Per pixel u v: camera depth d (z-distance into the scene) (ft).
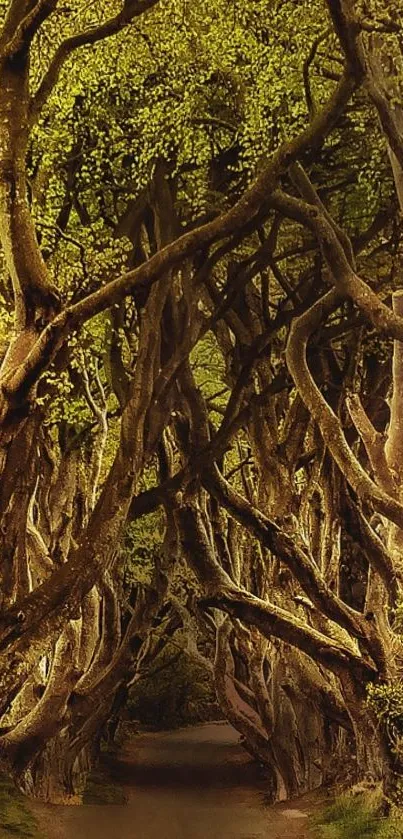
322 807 67.10
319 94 57.67
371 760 61.62
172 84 57.57
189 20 55.16
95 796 78.38
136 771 111.96
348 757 75.66
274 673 79.87
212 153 60.80
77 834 57.82
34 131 55.72
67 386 58.65
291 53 55.83
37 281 44.11
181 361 59.47
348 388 70.13
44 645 50.42
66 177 60.49
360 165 62.28
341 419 72.02
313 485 74.23
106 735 124.57
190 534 65.82
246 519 63.16
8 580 50.57
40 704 63.05
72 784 73.51
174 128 58.29
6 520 49.85
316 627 65.36
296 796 77.30
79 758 81.97
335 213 65.51
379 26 44.83
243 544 98.27
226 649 89.61
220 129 60.13
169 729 171.73
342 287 50.60
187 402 64.69
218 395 86.84
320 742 78.48
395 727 56.70
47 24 52.65
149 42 55.67
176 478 64.18
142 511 64.34
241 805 81.15
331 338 69.56
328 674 71.20
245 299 69.05
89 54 54.70
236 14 54.90
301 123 56.95
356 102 57.93
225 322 70.74
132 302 66.64
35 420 47.67
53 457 71.77
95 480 75.46
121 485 53.83
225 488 63.98
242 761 121.49
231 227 47.65
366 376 75.15
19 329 44.98
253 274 63.10
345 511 66.23
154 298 57.00
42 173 56.90
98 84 57.31
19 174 43.47
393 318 48.24
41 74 53.21
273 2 54.54
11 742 62.64
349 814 59.82
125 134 60.29
